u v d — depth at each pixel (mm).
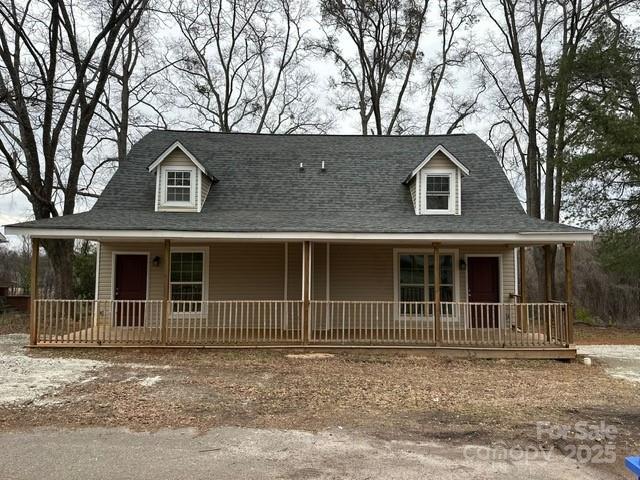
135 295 13961
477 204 13844
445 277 14156
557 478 4586
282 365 10078
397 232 11297
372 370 9766
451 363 10703
